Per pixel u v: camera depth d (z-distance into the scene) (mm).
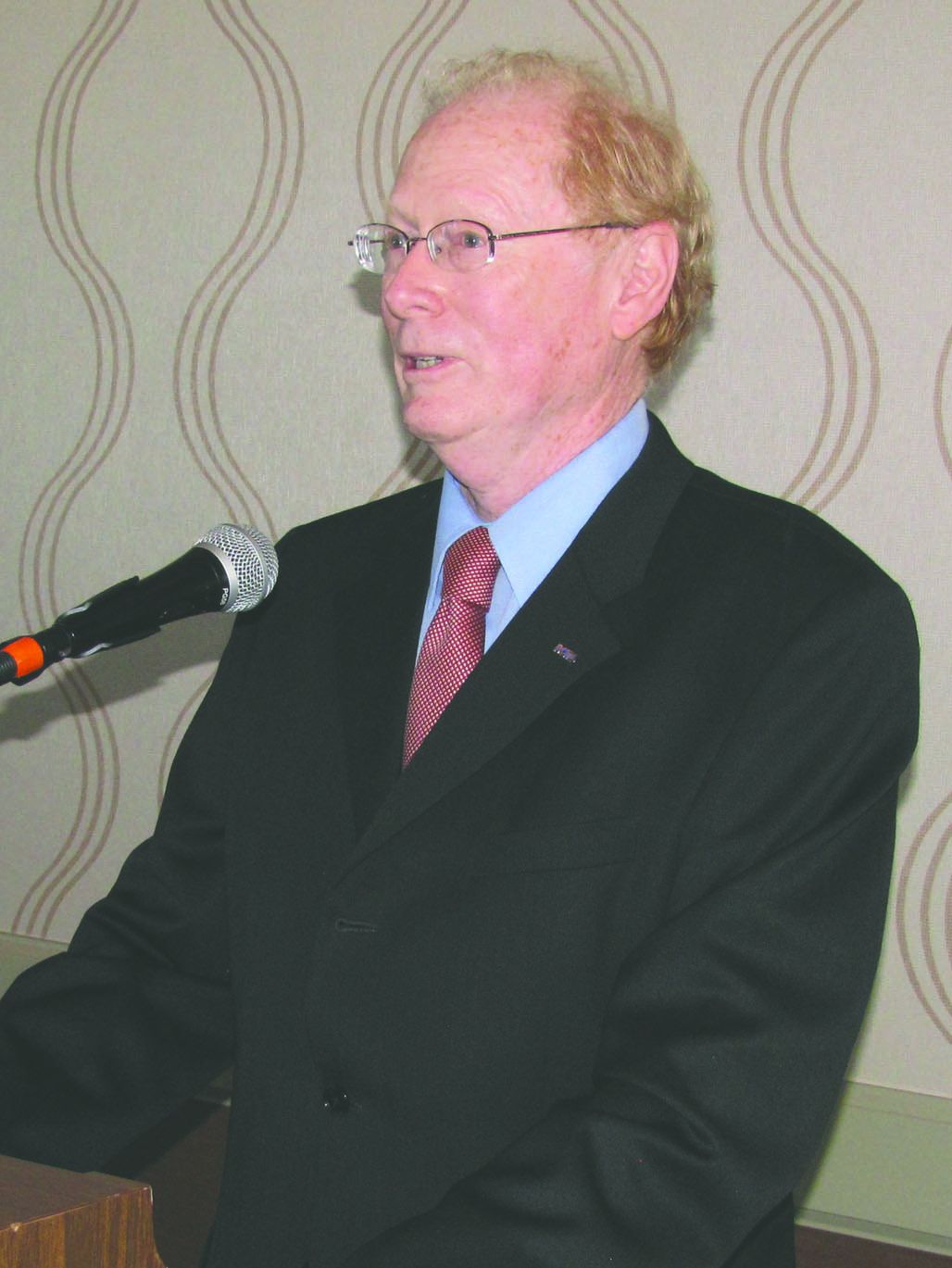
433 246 948
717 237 1980
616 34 1992
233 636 1146
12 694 2441
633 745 928
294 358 2215
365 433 2193
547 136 948
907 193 1901
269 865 1023
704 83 1964
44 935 2471
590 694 949
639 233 980
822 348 1962
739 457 2018
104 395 2326
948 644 1953
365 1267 785
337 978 937
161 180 2252
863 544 1977
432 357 965
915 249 1907
